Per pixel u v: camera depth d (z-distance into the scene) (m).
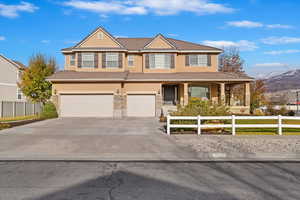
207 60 28.91
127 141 12.18
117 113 24.70
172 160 9.05
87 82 24.78
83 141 12.17
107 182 6.48
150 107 25.48
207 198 5.39
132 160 9.04
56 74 26.12
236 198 5.41
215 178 6.85
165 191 5.81
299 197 5.47
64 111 24.78
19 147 10.82
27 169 7.79
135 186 6.16
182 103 27.27
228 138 12.97
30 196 5.50
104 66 27.47
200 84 27.88
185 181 6.57
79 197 5.44
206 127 14.53
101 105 24.88
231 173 7.35
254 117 14.18
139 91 25.34
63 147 10.83
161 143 11.68
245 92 25.86
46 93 34.81
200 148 10.51
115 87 24.83
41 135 13.89
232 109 25.67
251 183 6.42
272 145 11.09
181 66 28.89
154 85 25.39
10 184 6.32
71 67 29.19
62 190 5.88
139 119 22.61
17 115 25.56
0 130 15.77
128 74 27.12
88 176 7.02
